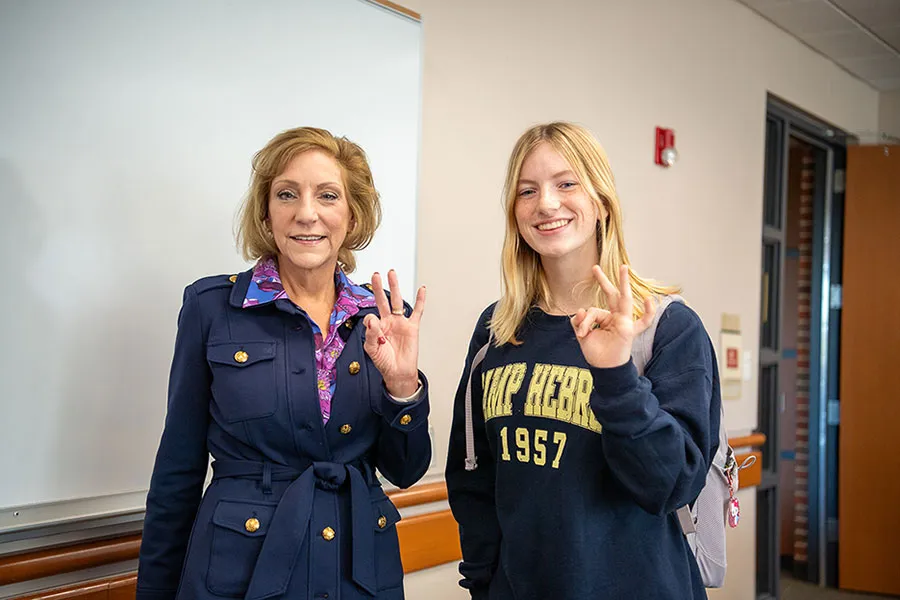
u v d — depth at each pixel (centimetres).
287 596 123
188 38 169
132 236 160
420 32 221
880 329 448
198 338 132
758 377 392
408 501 216
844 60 450
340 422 133
